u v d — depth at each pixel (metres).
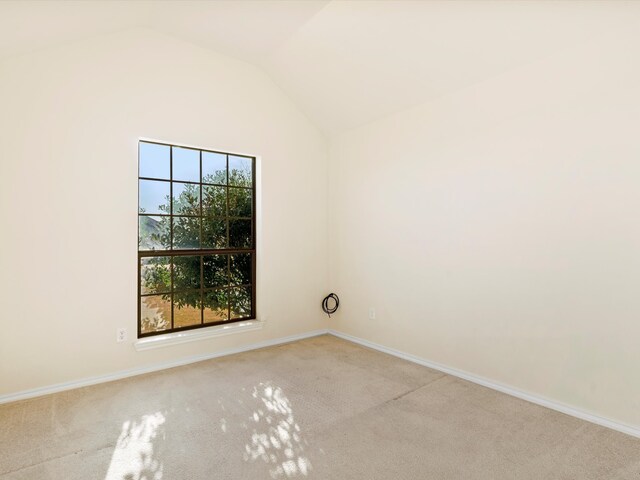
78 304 2.89
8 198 2.63
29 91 2.69
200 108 3.47
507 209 2.77
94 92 2.94
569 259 2.45
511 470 1.87
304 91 3.90
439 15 2.53
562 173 2.46
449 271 3.18
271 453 2.01
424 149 3.36
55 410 2.49
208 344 3.55
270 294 3.99
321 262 4.41
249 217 3.97
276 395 2.73
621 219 2.22
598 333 2.33
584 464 1.92
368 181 3.93
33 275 2.72
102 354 2.99
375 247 3.87
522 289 2.69
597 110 2.30
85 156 2.90
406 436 2.18
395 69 3.13
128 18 2.85
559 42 2.40
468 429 2.26
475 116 2.96
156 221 3.38
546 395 2.57
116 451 2.02
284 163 4.07
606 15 2.17
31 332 2.71
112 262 3.03
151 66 3.20
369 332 3.95
